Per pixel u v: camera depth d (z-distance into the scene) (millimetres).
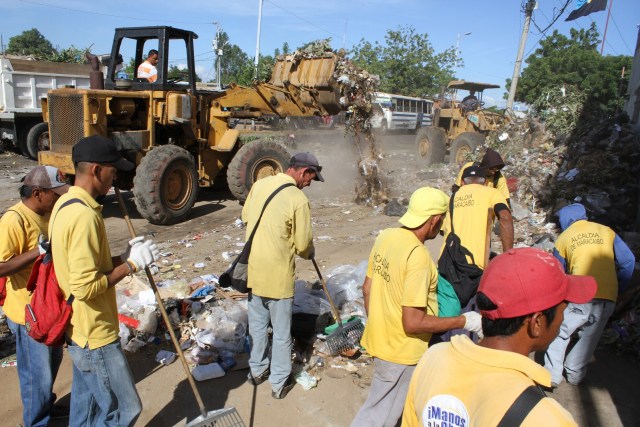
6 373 3861
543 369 1303
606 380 4020
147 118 8492
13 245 2924
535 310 1352
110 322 2604
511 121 12586
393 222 8523
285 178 3564
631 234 6648
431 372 1455
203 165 9438
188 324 4578
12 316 3008
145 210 8047
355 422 2816
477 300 1451
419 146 15312
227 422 2957
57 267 2465
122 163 2611
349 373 4008
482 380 1311
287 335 3590
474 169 4199
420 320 2506
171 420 3408
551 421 1169
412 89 36312
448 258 3568
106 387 2613
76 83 15453
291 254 3504
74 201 2438
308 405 3604
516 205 8555
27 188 2990
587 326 3715
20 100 14219
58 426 3332
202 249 7000
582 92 11820
